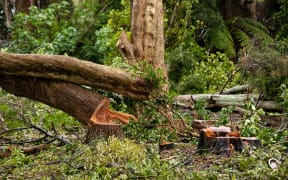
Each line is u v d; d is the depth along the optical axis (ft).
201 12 59.88
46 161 20.21
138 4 28.81
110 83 23.49
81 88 23.20
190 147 22.71
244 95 32.63
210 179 15.98
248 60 32.19
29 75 22.76
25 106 30.07
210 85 43.55
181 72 43.01
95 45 49.83
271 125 29.71
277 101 31.30
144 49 28.50
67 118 28.48
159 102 25.08
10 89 23.52
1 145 23.97
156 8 28.91
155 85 24.52
